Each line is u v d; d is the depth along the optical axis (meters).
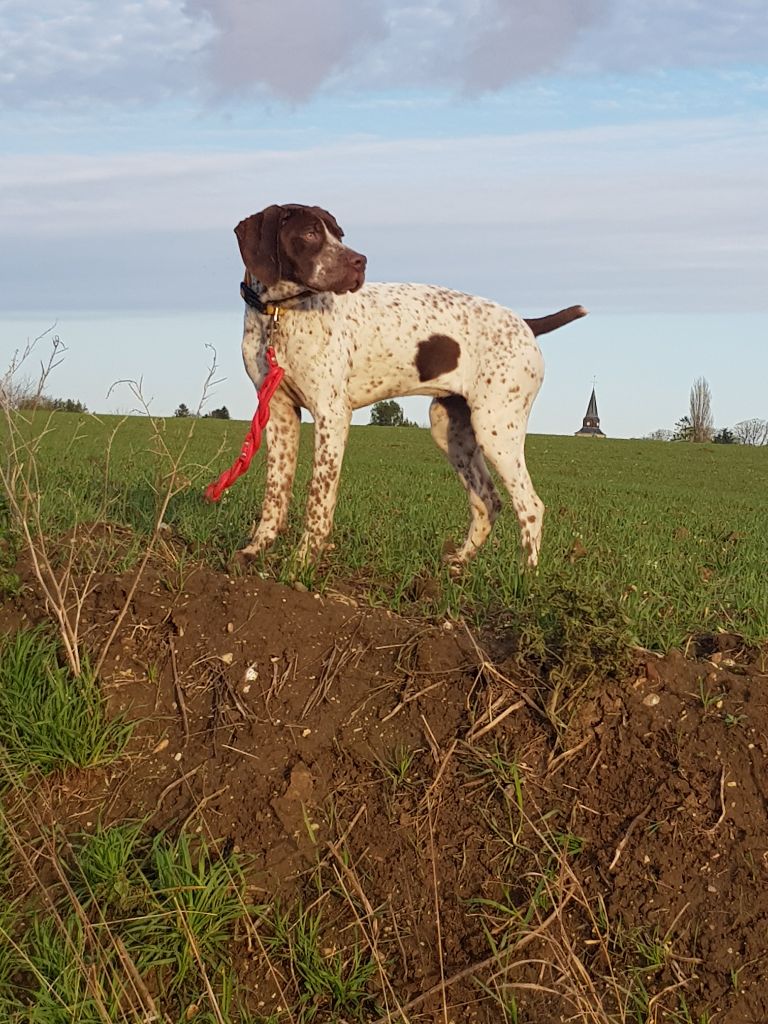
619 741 1.56
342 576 2.17
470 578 2.23
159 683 1.72
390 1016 1.25
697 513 5.54
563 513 4.58
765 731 1.56
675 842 1.43
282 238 2.08
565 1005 1.28
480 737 1.59
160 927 1.36
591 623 1.64
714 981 1.30
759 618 2.02
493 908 1.38
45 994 1.29
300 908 1.40
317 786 1.54
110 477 3.17
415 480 6.15
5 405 1.83
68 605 1.84
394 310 2.32
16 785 1.56
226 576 1.95
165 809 1.53
